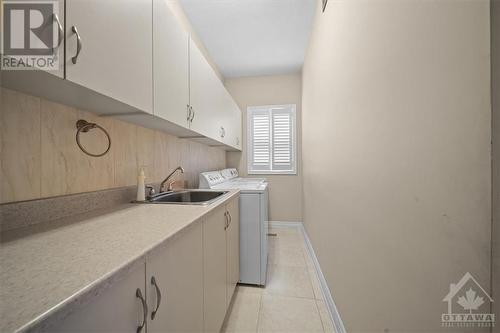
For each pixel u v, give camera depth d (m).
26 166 0.79
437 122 0.57
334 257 1.53
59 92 0.75
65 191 0.93
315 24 2.19
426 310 0.61
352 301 1.18
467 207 0.48
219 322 1.29
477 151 0.46
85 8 0.69
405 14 0.70
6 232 0.71
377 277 0.90
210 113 1.89
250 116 3.75
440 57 0.56
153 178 1.57
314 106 2.32
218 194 1.88
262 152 3.74
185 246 0.86
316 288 1.92
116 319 0.51
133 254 0.55
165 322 0.71
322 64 1.87
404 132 0.71
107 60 0.78
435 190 0.58
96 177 1.10
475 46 0.46
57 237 0.68
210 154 2.87
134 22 0.93
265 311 1.61
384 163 0.84
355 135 1.12
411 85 0.67
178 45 1.31
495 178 0.43
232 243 1.67
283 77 3.68
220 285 1.33
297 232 3.44
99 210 1.08
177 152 1.93
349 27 1.20
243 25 2.41
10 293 0.39
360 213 1.07
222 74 3.66
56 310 0.35
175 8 1.98
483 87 0.45
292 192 3.65
